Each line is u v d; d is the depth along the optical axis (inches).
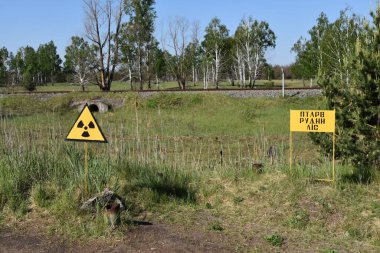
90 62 1964.8
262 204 272.1
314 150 558.6
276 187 289.0
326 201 263.4
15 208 269.1
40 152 351.6
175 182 310.5
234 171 335.0
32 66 3181.6
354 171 309.9
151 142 627.2
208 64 2242.9
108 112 1077.1
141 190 296.8
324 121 294.5
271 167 342.3
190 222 254.7
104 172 303.6
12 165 317.4
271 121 884.0
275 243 223.0
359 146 311.1
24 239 233.9
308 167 332.8
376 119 305.4
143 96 1141.1
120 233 235.5
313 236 231.5
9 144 370.3
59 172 313.6
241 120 906.7
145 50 1920.5
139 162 357.1
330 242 224.5
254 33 2062.0
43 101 1164.5
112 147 457.1
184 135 740.7
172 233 239.1
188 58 2111.2
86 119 270.7
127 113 1049.5
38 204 271.9
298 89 1162.0
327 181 292.4
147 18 1829.5
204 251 215.3
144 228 246.1
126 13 1787.6
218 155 547.8
